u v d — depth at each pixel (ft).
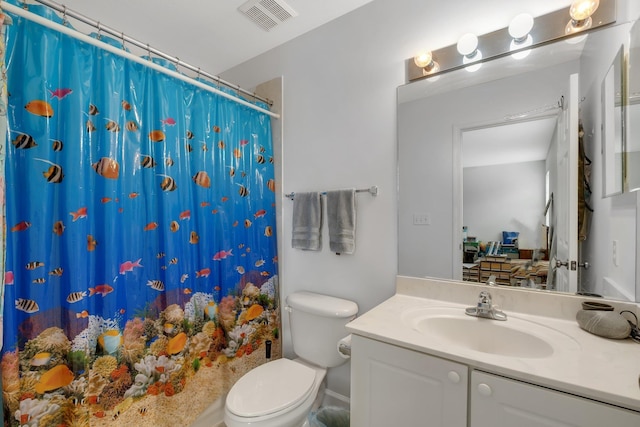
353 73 5.37
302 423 4.48
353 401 3.51
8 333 3.19
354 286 5.42
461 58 4.33
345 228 5.28
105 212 3.92
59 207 3.58
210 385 5.39
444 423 2.89
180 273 4.85
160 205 4.63
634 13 3.27
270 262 6.48
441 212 4.57
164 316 4.66
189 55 6.75
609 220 3.46
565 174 3.76
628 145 3.19
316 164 5.90
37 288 3.39
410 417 3.10
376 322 3.62
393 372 3.19
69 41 3.65
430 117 4.64
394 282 4.96
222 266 5.62
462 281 4.40
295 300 5.48
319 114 5.83
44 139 3.41
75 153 3.62
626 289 3.35
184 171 4.97
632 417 2.13
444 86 4.53
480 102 4.28
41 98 3.39
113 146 4.00
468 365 2.77
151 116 4.56
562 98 3.76
